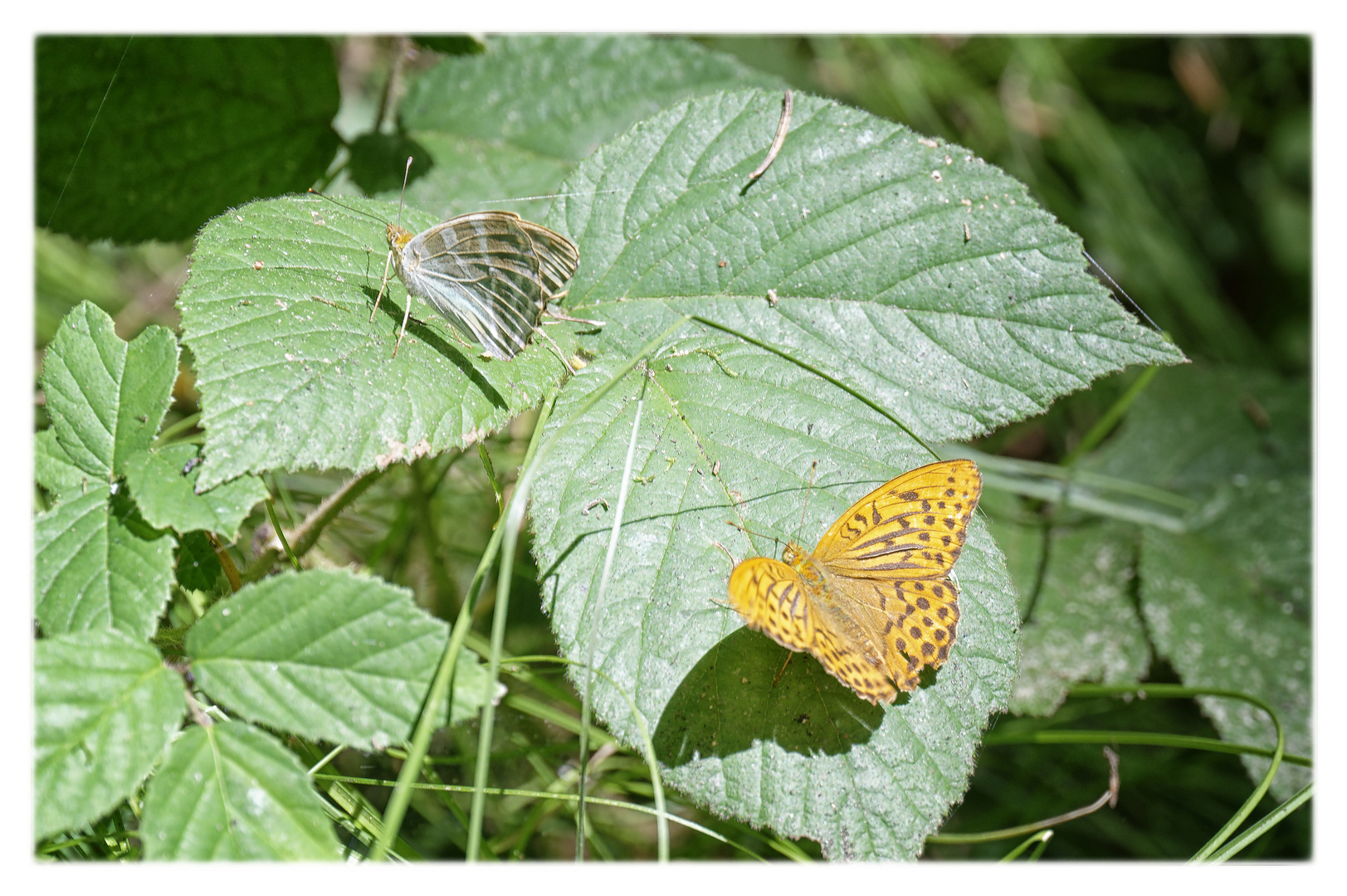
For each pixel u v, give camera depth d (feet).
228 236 2.12
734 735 2.04
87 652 1.98
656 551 2.08
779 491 2.11
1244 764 2.37
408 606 2.01
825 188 2.21
